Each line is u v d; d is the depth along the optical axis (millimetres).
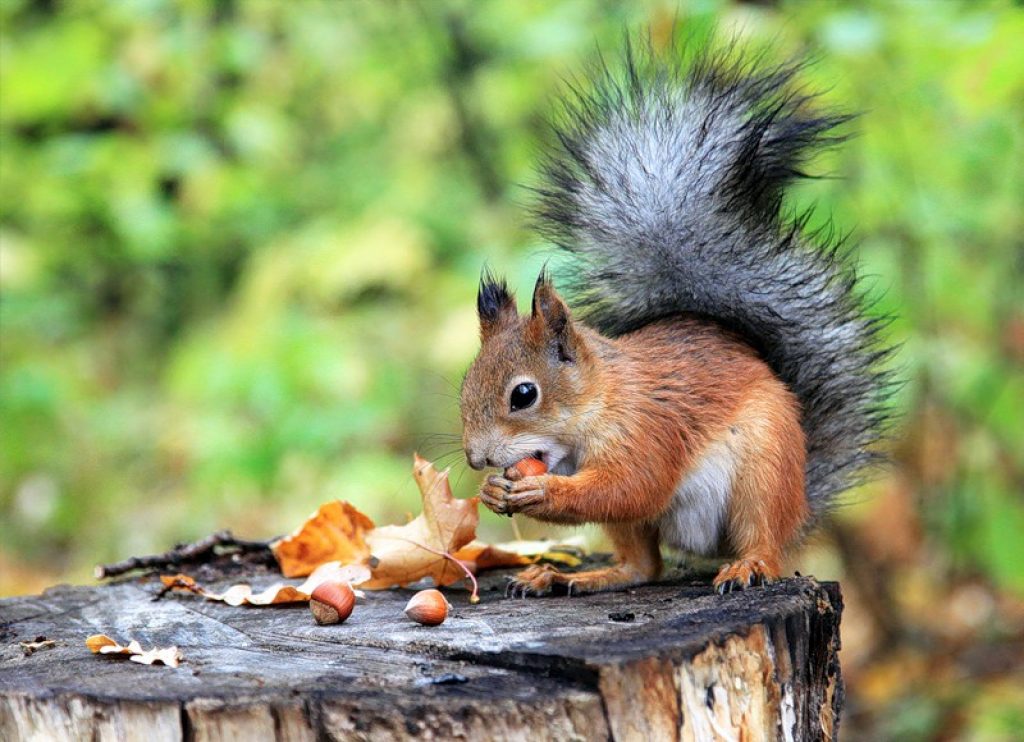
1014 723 10742
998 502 12367
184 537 14102
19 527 14875
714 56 7762
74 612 6309
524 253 11406
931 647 12516
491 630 5371
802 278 7133
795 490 6613
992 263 12336
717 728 4918
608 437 6332
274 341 13555
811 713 5680
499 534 13805
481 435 6523
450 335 13234
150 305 17562
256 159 16000
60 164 14680
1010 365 12289
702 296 7203
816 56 10719
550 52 12992
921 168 11820
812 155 8008
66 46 14641
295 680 4824
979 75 9945
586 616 5559
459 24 15781
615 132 7305
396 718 4473
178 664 5164
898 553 12844
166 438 15312
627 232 7176
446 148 16359
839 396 7219
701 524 6676
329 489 13180
